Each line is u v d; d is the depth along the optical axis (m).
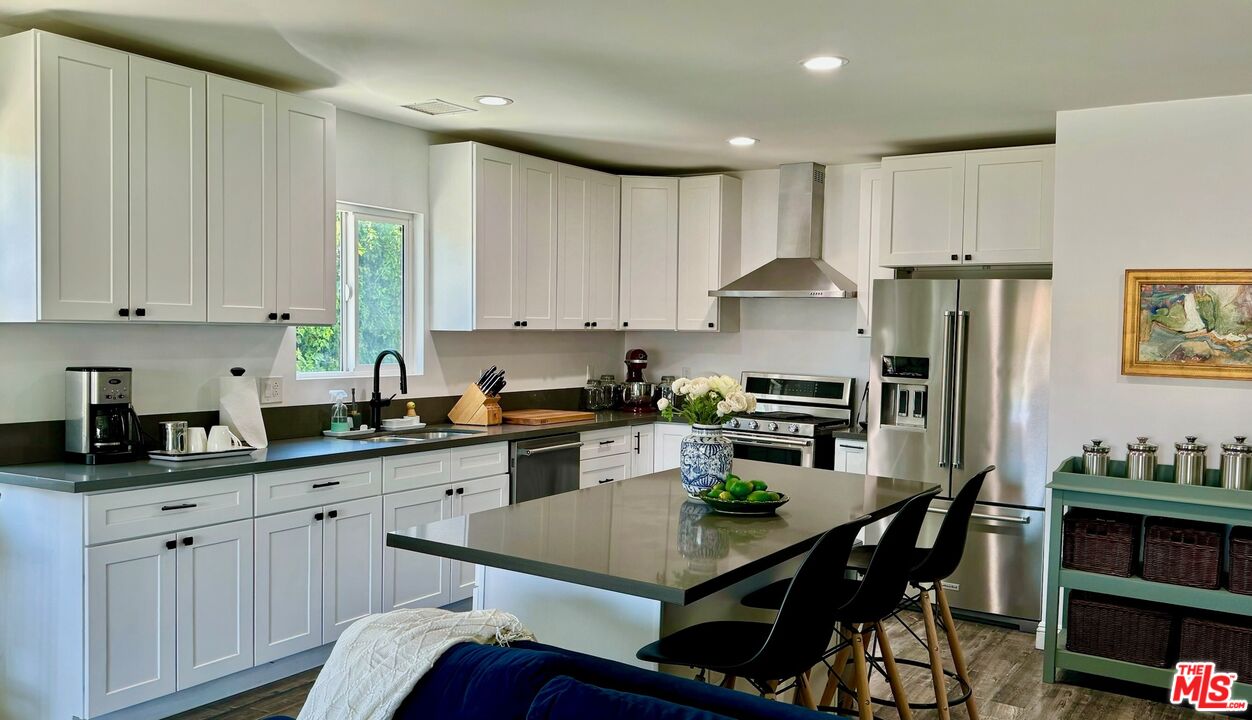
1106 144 4.20
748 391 6.12
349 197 4.63
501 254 5.11
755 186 6.05
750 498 3.03
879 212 5.45
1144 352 4.11
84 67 3.23
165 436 3.61
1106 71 3.63
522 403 5.77
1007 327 4.66
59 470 3.27
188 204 3.58
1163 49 3.33
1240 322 3.92
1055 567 3.96
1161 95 3.98
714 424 3.27
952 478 4.82
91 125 3.26
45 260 3.14
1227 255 3.97
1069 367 4.29
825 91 4.00
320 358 4.67
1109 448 4.19
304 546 3.76
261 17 3.14
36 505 3.18
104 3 3.02
